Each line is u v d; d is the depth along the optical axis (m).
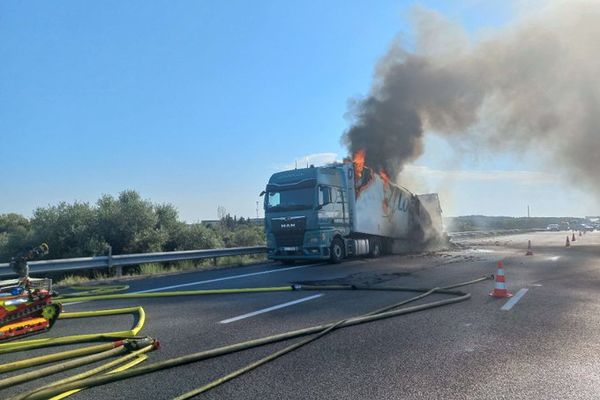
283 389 4.35
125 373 4.66
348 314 7.65
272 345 5.85
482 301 8.98
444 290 10.05
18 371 5.00
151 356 5.40
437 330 6.60
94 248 18.73
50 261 13.23
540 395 4.20
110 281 13.72
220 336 6.30
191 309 8.41
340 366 5.01
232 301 9.20
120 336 6.18
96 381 4.46
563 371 4.85
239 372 4.77
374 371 4.84
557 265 16.53
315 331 6.45
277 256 17.55
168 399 4.13
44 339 6.20
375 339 6.12
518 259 19.39
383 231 21.34
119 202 21.88
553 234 65.25
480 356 5.36
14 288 6.62
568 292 10.09
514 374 4.75
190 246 23.06
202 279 13.41
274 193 17.73
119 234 20.31
